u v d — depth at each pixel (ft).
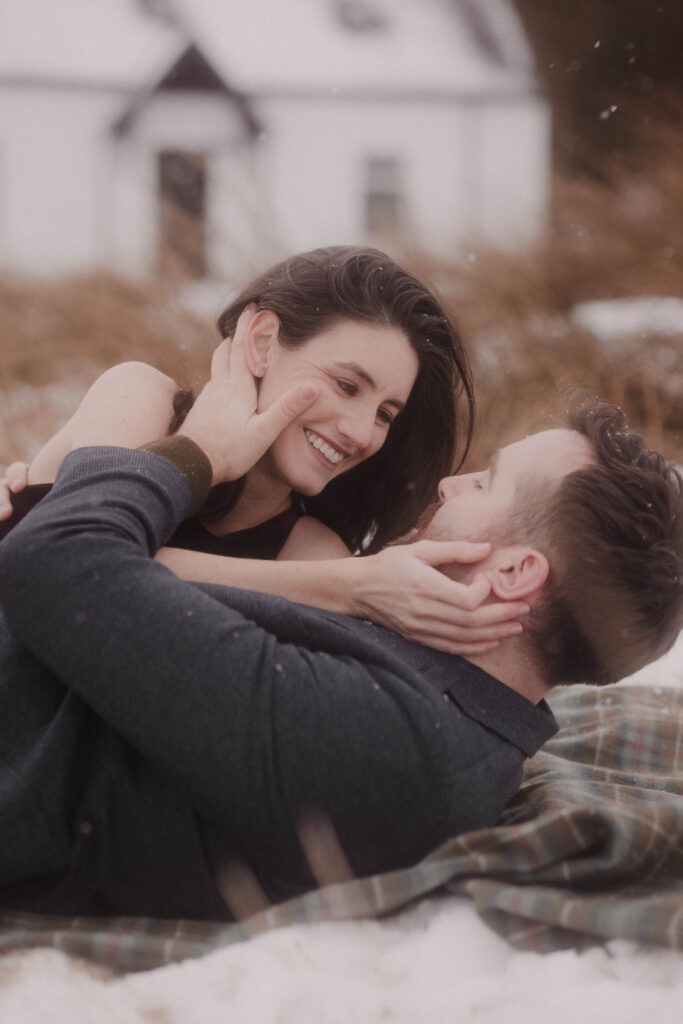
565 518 4.39
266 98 51.62
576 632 4.40
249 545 5.57
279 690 3.90
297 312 5.36
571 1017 3.51
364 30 54.44
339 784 3.89
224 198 18.28
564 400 5.36
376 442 5.50
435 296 5.74
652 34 29.78
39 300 15.71
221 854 4.07
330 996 3.59
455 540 4.55
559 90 30.94
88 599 3.91
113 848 4.06
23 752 4.12
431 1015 3.56
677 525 4.57
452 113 52.24
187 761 3.86
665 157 17.11
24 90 51.42
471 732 4.24
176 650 3.87
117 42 52.95
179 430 5.03
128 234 51.24
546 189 17.51
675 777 5.55
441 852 4.05
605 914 3.76
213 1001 3.61
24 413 13.30
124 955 3.89
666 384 13.30
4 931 4.07
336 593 4.53
